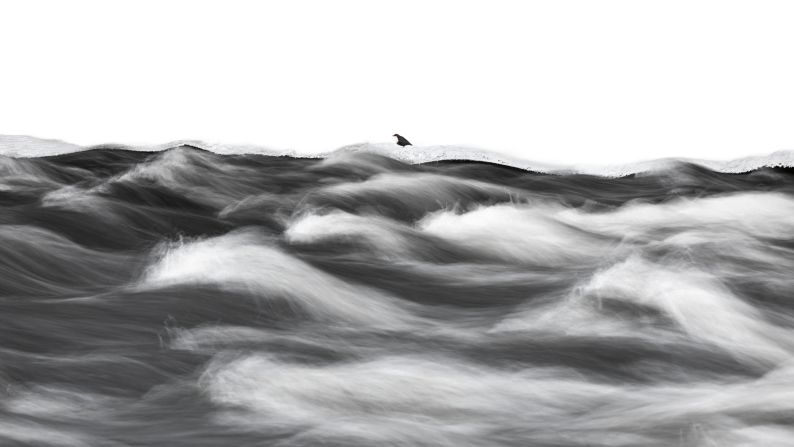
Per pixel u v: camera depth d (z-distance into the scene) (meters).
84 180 21.59
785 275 12.49
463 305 11.98
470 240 15.73
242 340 9.78
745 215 19.66
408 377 8.64
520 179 23.25
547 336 10.27
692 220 19.39
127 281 12.27
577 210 20.23
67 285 12.19
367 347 9.78
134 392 8.31
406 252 14.77
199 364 8.98
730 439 7.31
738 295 11.48
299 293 11.45
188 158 21.30
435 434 7.54
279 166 22.98
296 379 8.43
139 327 10.05
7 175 21.16
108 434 7.40
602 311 10.95
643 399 8.46
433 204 20.16
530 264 15.05
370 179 21.09
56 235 14.61
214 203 19.34
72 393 8.22
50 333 9.68
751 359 9.89
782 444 7.21
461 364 9.23
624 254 14.27
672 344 10.06
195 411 7.85
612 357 9.66
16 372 8.56
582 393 8.61
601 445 7.40
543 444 7.43
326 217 15.41
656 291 11.21
